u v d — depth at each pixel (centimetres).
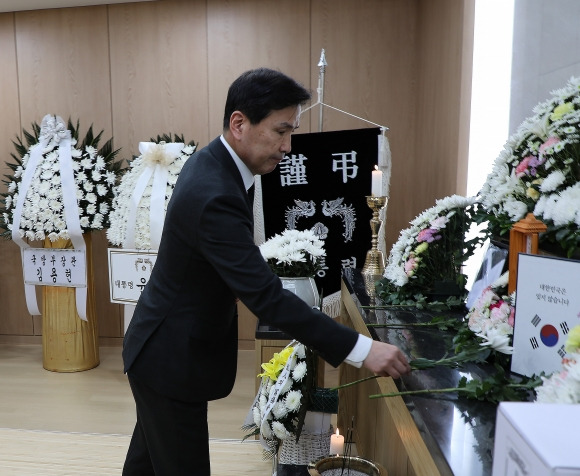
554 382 75
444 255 163
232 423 272
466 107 235
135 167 302
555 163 110
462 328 123
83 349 346
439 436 80
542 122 116
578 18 144
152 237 281
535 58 173
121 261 287
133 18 367
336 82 358
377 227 231
